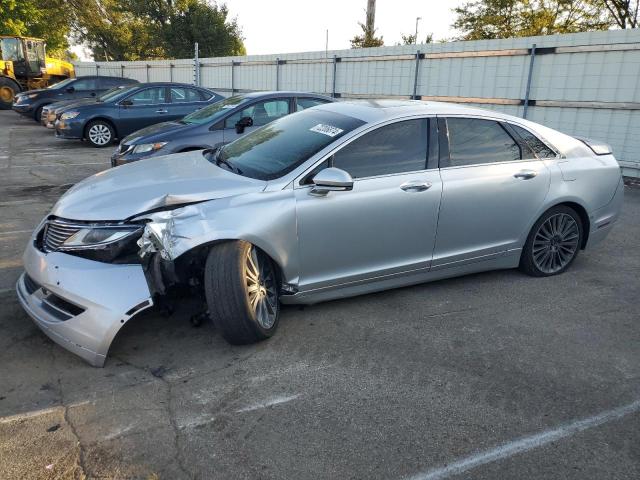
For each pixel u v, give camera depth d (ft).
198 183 11.73
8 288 14.11
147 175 12.62
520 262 15.47
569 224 15.58
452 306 13.61
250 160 12.99
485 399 9.75
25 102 58.34
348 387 10.05
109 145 42.57
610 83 30.22
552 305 13.78
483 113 14.33
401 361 10.98
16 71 75.51
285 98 26.66
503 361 11.05
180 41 127.95
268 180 11.75
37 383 10.00
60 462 8.04
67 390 9.82
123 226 10.50
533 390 10.05
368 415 9.24
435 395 9.84
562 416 9.30
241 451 8.32
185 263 11.02
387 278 13.24
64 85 59.62
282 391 9.90
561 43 32.04
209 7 127.03
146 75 81.66
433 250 13.55
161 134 24.70
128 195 11.25
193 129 24.89
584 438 8.75
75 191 12.14
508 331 12.35
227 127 25.27
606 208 16.16
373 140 12.64
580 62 31.32
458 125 13.79
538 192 14.60
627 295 14.51
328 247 12.09
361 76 46.37
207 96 44.52
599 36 30.17
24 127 56.39
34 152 39.47
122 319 10.02
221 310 10.63
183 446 8.42
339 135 12.49
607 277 15.80
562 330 12.45
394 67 43.01
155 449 8.34
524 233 14.82
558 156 15.20
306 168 11.87
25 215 21.53
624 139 30.19
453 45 38.22
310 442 8.55
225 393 9.81
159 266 10.47
